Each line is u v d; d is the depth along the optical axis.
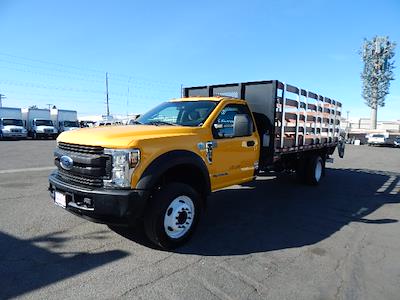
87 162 4.07
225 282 3.55
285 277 3.72
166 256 4.16
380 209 6.92
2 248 4.21
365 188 9.31
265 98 6.77
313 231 5.36
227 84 7.41
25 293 3.19
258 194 7.98
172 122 5.48
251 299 3.23
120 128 4.69
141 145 4.04
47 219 5.35
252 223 5.67
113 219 3.97
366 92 64.56
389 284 3.64
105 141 4.04
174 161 4.30
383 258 4.34
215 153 5.20
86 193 3.97
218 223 5.61
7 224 5.07
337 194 8.30
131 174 3.96
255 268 3.92
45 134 33.81
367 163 17.14
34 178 8.95
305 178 9.07
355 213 6.57
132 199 3.88
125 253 4.19
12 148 19.88
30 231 4.82
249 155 6.15
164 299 3.17
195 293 3.30
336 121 10.92
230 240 4.82
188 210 4.54
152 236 4.20
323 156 10.02
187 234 4.54
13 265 3.75
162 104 6.29
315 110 8.94
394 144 40.38
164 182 4.56
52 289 3.28
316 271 3.90
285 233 5.21
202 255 4.24
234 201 7.22
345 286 3.57
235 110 5.91
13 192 7.20
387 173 12.79
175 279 3.57
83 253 4.14
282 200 7.43
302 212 6.48
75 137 4.36
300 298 3.30
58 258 3.97
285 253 4.41
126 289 3.33
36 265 3.77
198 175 4.91
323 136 9.69
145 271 3.73
